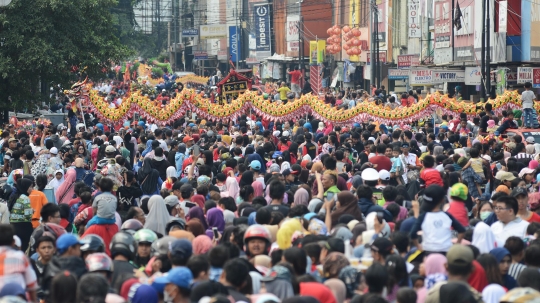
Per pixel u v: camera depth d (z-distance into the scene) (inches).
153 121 3233.3
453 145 2453.2
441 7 4709.6
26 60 3772.1
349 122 3147.1
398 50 5610.2
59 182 1915.6
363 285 877.2
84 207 1473.9
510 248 986.7
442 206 1104.8
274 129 3073.3
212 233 1285.7
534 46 3885.3
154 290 828.6
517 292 723.4
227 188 1690.5
